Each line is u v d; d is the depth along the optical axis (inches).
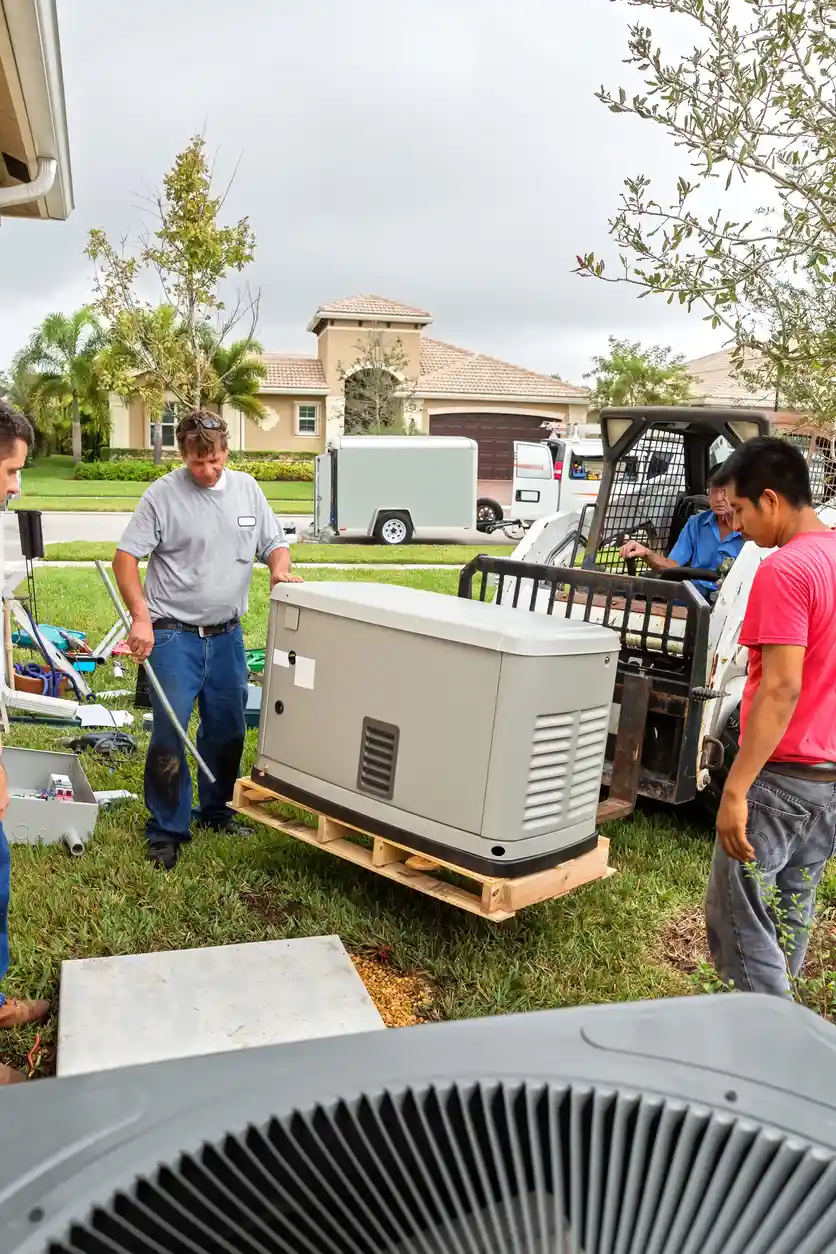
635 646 176.2
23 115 195.0
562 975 132.3
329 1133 27.6
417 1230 24.8
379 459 816.3
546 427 1289.4
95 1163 25.6
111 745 215.5
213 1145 26.6
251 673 256.8
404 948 135.4
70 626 357.1
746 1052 32.3
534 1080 30.1
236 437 1542.8
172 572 157.4
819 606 96.6
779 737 97.5
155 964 122.0
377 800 136.2
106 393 1585.9
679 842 187.5
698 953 143.7
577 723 129.0
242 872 155.5
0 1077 99.3
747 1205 25.3
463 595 185.6
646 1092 29.9
